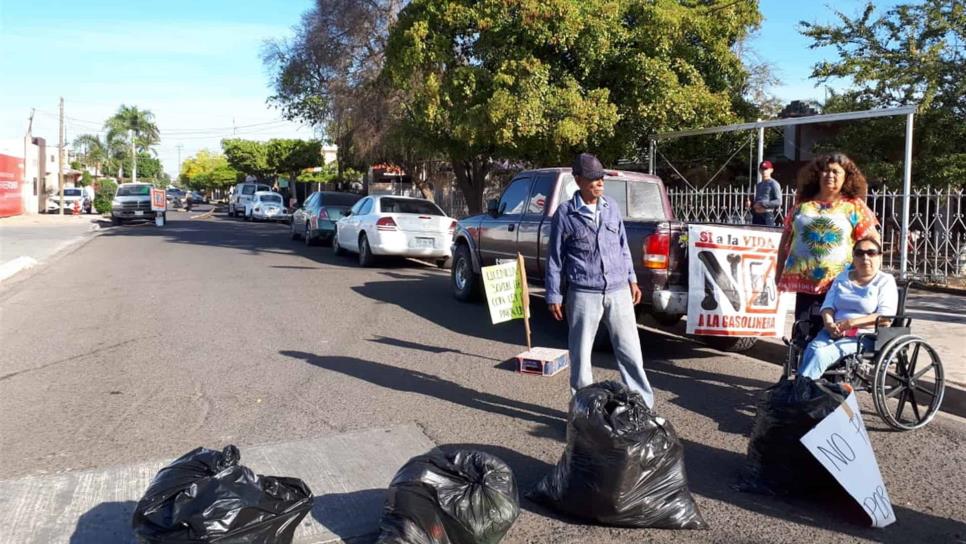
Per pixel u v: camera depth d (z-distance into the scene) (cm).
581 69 1591
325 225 2081
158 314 1026
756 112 1795
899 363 577
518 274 768
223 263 1675
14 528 388
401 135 1855
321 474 460
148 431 546
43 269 1598
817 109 1912
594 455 394
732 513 423
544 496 422
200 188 11312
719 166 1856
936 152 1588
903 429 568
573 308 531
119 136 8269
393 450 504
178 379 690
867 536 397
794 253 618
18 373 717
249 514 321
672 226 750
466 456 383
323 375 707
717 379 720
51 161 5388
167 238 2478
